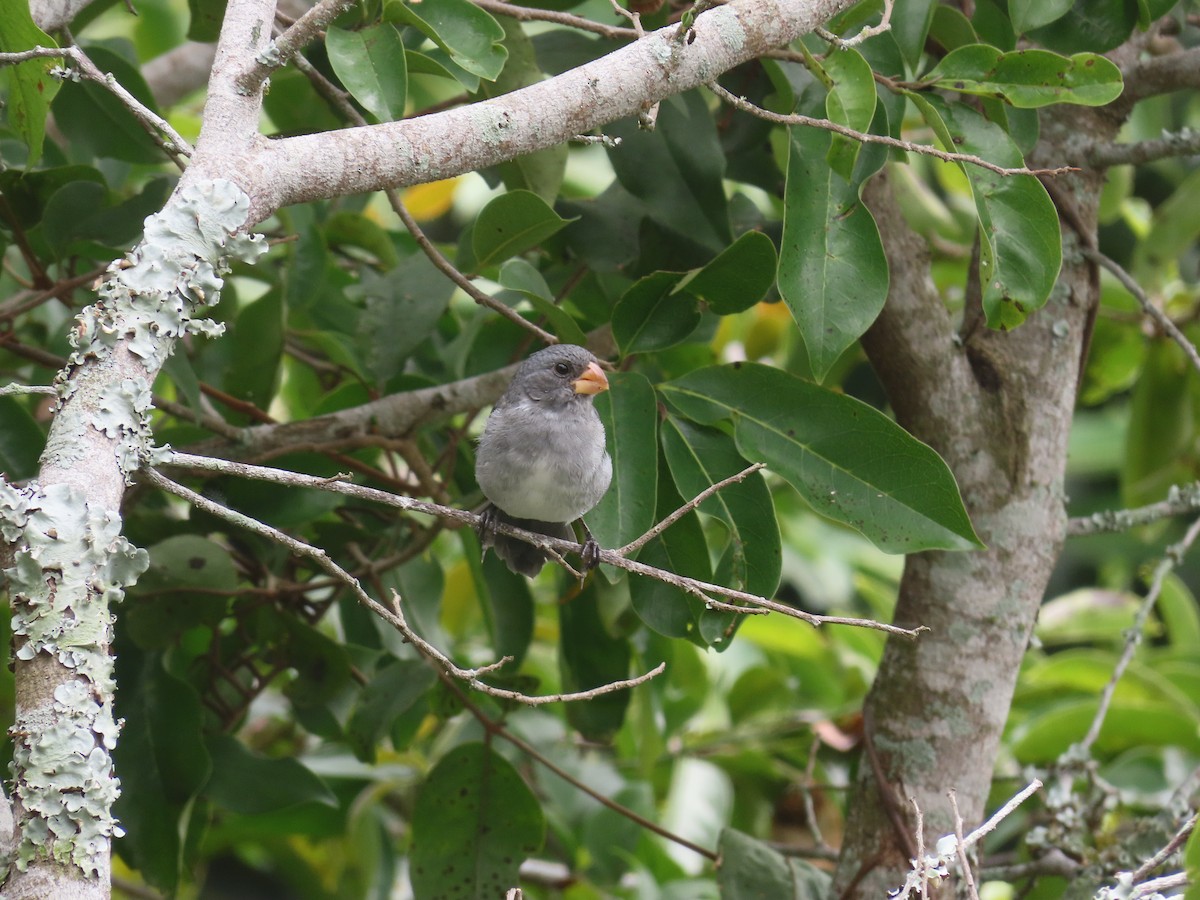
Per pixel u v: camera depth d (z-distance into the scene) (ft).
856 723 33.68
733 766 35.83
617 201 29.76
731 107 29.25
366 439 28.09
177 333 15.84
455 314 35.83
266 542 28.89
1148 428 35.91
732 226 30.35
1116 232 51.88
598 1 46.83
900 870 24.88
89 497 14.29
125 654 26.81
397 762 35.91
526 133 18.02
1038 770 29.55
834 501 22.88
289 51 16.94
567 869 35.53
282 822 35.32
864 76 21.21
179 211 16.11
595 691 17.51
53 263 28.76
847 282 21.77
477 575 29.96
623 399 23.82
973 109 23.44
